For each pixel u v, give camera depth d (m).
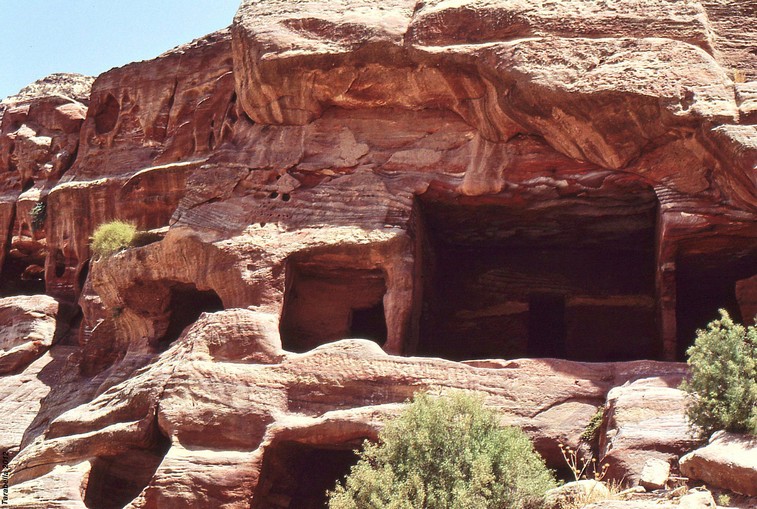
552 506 13.56
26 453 18.61
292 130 20.92
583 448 15.83
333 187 20.19
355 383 17.11
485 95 19.53
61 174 28.67
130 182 24.55
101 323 22.33
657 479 13.29
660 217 18.72
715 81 17.81
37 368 25.14
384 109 20.64
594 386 16.28
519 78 18.56
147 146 25.95
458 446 14.17
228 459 16.72
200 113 24.47
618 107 18.11
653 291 21.53
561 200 19.78
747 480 12.12
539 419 16.16
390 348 18.91
